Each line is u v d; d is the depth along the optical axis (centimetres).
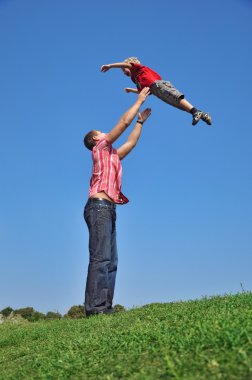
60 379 316
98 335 437
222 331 310
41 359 399
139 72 717
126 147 705
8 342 614
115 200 659
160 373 274
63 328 592
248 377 238
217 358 270
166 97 675
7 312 1345
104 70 736
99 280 629
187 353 297
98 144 676
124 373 292
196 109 651
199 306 498
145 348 336
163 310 544
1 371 403
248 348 273
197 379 249
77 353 377
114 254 671
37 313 1341
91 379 300
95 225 638
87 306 633
